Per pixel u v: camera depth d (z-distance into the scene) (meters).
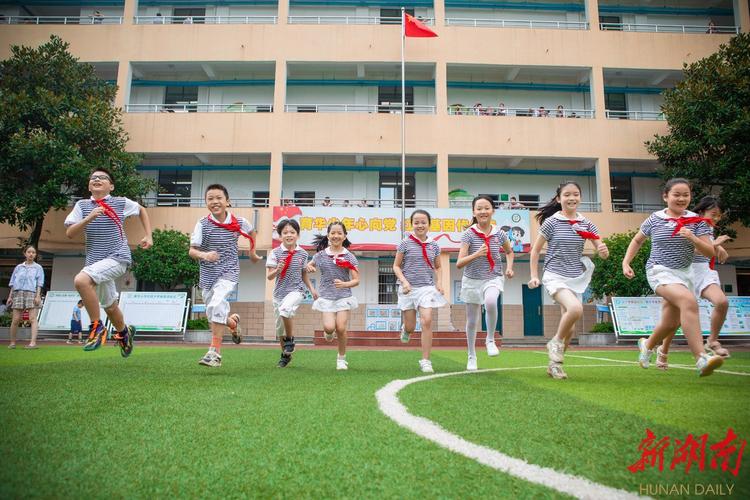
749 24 18.61
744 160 14.30
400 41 17.81
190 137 17.09
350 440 2.02
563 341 4.23
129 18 17.97
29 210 13.87
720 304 4.78
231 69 18.88
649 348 4.65
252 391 3.24
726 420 2.40
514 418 2.44
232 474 1.62
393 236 16.44
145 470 1.65
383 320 14.25
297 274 5.49
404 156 16.69
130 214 4.62
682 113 15.11
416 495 1.45
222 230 4.61
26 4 19.33
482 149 17.19
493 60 17.92
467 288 5.15
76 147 14.09
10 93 13.91
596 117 17.67
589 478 1.59
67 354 6.93
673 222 4.11
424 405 2.78
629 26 19.53
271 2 19.58
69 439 1.99
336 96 19.30
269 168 18.72
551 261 4.44
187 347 10.34
